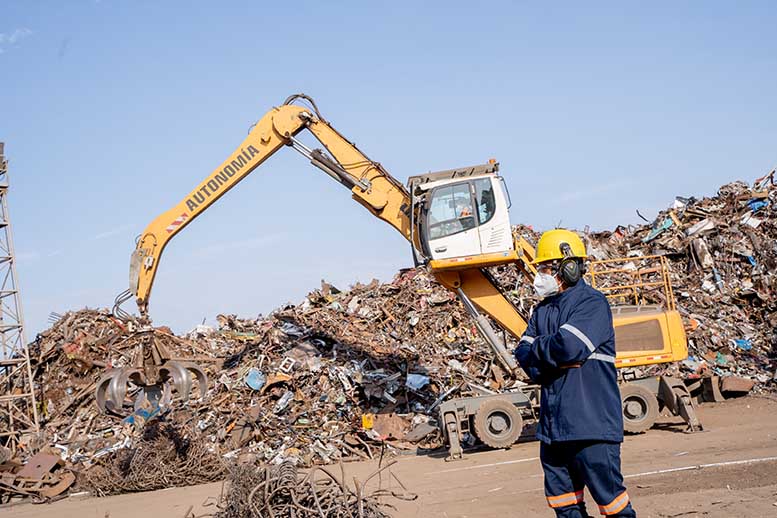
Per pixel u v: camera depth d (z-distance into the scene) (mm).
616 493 4762
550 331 5012
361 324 20641
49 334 21125
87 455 15586
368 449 14562
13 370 19812
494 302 14578
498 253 13836
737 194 24719
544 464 5031
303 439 15156
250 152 15812
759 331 19375
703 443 11539
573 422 4746
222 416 15938
